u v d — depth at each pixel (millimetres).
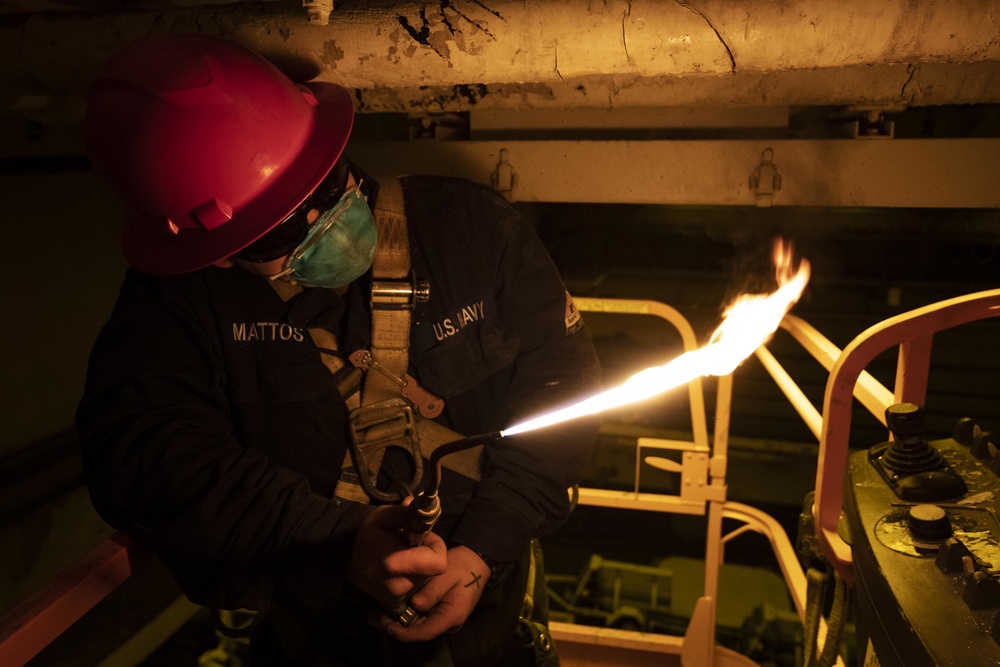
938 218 4668
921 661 795
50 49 1416
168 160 996
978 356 4762
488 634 1264
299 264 1057
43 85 1521
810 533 1469
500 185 2064
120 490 1058
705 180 1967
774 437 4637
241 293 1154
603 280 5590
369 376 1168
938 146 1848
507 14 1206
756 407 4684
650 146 1971
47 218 2535
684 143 1955
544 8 1193
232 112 1006
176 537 1051
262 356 1155
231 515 1048
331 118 1104
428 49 1246
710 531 2322
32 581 2488
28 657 905
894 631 874
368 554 1021
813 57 1152
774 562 4242
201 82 994
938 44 1100
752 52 1156
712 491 2305
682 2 1154
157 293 1134
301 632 1281
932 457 1132
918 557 940
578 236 5273
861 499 1092
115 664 2645
